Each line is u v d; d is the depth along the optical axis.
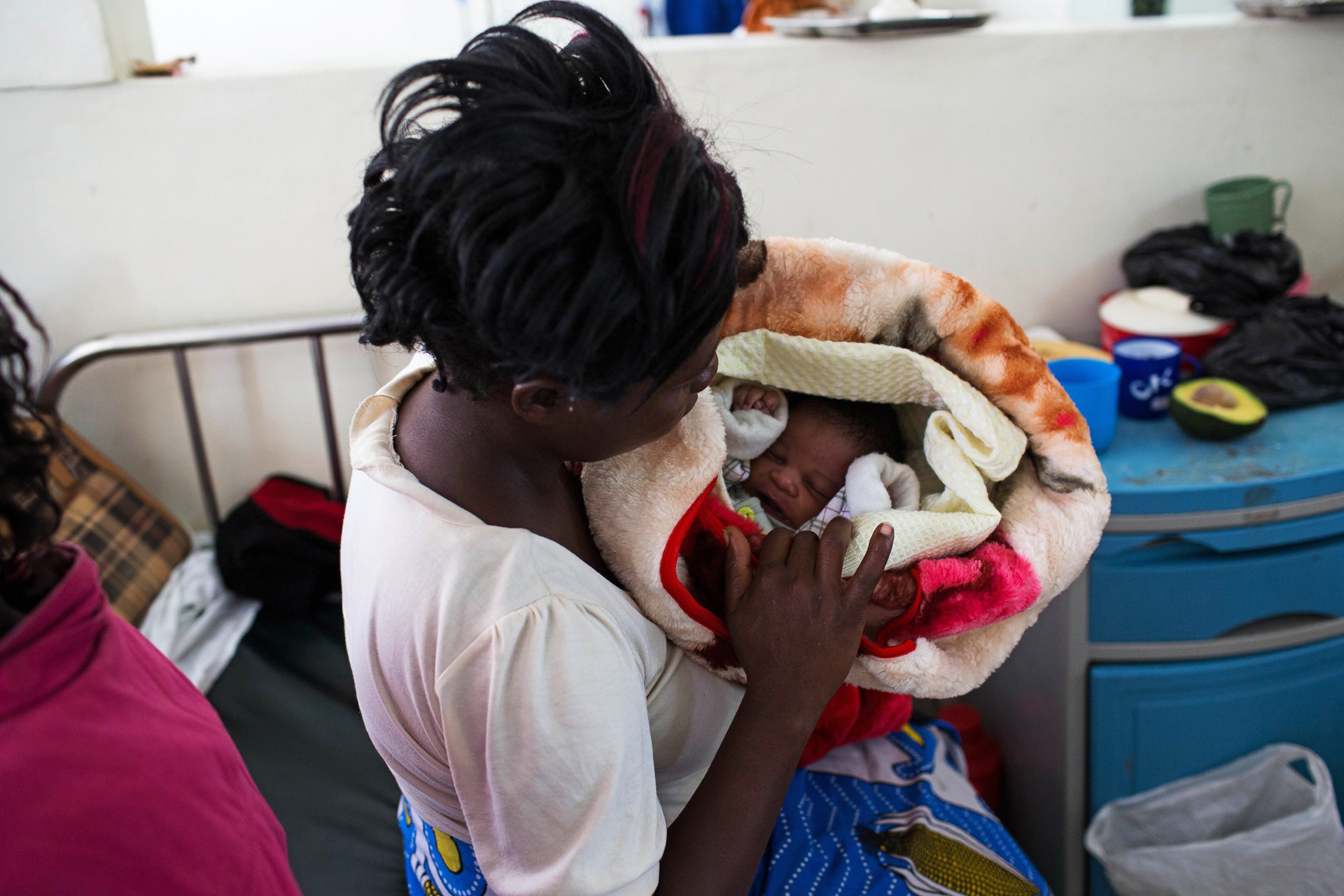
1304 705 1.29
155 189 1.47
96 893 0.39
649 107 0.47
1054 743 1.33
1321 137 1.65
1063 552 0.78
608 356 0.46
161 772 0.42
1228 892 1.25
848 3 1.72
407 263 0.47
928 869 0.91
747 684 0.65
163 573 1.51
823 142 1.55
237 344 1.51
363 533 0.59
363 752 1.25
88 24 1.36
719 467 0.69
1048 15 1.88
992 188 1.61
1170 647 1.25
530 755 0.51
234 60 2.66
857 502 0.90
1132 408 1.38
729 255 0.48
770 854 0.90
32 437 0.41
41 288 1.49
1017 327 0.77
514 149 0.44
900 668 0.76
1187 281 1.49
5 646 0.39
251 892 0.45
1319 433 1.29
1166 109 1.60
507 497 0.58
